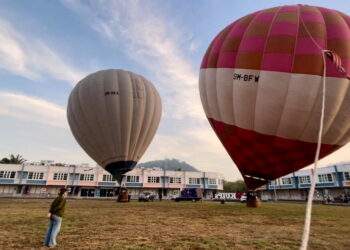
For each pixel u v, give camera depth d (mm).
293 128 13203
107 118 25203
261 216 16516
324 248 8219
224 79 15188
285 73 12938
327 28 13422
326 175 64250
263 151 14703
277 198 76500
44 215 15797
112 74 27297
